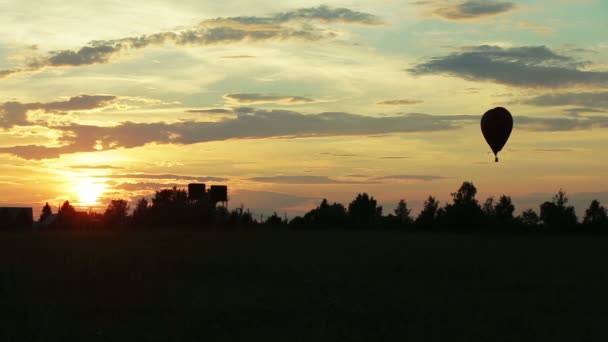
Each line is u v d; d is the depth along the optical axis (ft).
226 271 91.86
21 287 72.74
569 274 94.12
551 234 260.21
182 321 55.06
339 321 55.83
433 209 319.68
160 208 272.92
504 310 62.23
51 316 55.52
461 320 56.70
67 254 115.44
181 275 87.56
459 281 84.53
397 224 316.60
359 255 121.29
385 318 56.29
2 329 51.03
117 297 66.95
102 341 48.26
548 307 65.05
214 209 275.80
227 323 54.80
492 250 142.10
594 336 52.26
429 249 142.10
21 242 153.17
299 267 96.58
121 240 161.79
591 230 276.62
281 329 52.95
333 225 309.01
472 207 312.09
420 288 76.23
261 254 120.37
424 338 50.21
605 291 76.95
